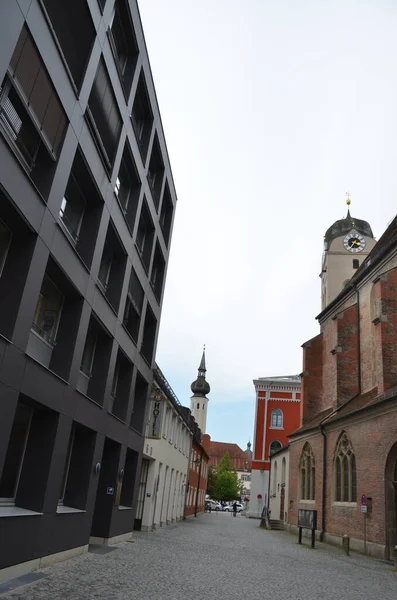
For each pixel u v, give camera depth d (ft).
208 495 335.88
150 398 80.33
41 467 37.86
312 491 106.22
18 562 33.24
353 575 51.60
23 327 32.27
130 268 61.31
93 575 36.68
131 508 69.21
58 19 39.22
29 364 33.40
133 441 68.33
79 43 41.98
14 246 33.22
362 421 80.84
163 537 76.33
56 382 38.60
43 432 38.58
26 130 34.32
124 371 65.21
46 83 34.60
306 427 113.39
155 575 39.86
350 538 80.69
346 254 158.30
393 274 86.43
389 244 93.71
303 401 125.49
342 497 88.07
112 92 50.24
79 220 47.44
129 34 57.16
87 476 48.44
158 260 85.10
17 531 32.91
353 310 109.81
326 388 122.52
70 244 39.70
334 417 96.07
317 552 74.74
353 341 108.17
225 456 355.15
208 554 59.41
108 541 57.88
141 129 68.90
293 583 43.04
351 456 85.71
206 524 129.80
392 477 70.74
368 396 93.71
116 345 56.59
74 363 42.70
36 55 32.63
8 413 30.78
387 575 53.52
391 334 82.79
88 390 52.85
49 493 38.09
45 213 34.73
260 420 217.77
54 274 39.75
